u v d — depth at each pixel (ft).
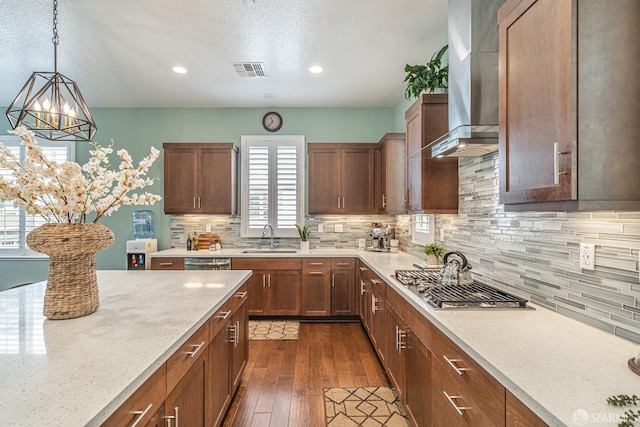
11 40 9.07
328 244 14.94
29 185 4.20
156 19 8.14
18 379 2.91
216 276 7.78
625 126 3.34
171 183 13.84
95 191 4.89
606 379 3.00
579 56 3.34
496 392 3.27
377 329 9.29
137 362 3.26
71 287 4.61
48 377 2.95
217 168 13.87
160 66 10.80
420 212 8.75
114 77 11.68
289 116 15.05
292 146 14.94
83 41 9.15
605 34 3.35
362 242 14.38
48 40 9.10
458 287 6.39
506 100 4.47
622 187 3.34
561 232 4.99
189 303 5.46
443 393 4.60
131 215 14.98
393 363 7.44
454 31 6.85
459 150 6.65
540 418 2.63
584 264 4.54
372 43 9.37
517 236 6.08
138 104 14.61
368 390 7.97
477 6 6.19
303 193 14.94
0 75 11.37
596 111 3.34
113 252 14.98
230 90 12.94
